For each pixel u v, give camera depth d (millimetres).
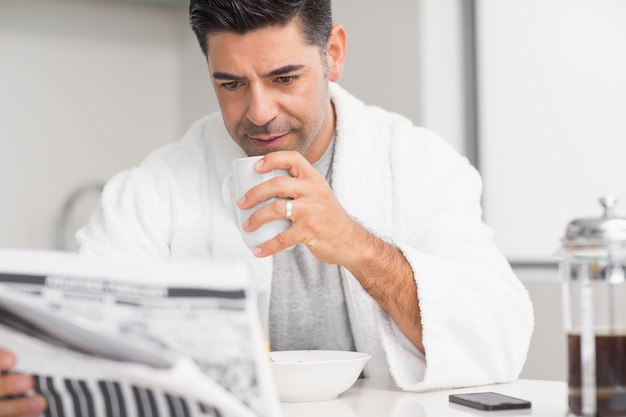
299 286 1844
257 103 1537
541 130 3240
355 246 1473
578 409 1094
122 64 4395
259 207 1395
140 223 1853
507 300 1589
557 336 2945
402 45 3391
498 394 1369
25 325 977
